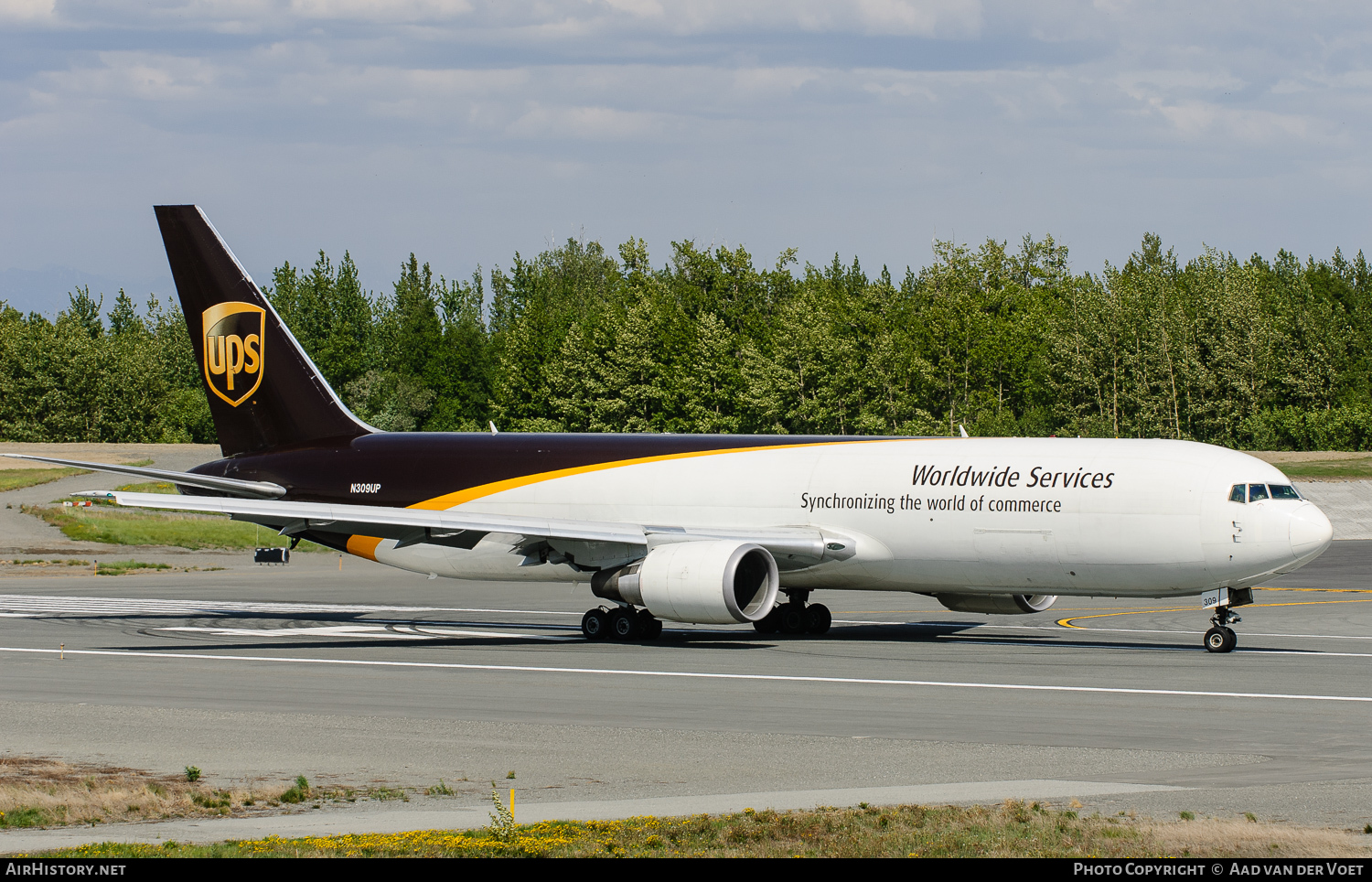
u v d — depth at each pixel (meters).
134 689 95.06
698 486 136.00
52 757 70.50
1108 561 118.75
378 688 95.69
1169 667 107.81
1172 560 116.44
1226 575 115.50
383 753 71.56
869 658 114.25
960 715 83.81
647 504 137.50
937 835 52.12
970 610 137.88
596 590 129.12
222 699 90.50
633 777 65.50
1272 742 74.94
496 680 100.12
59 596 176.00
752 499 133.25
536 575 140.88
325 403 152.88
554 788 63.00
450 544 137.50
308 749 72.62
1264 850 49.75
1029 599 136.88
